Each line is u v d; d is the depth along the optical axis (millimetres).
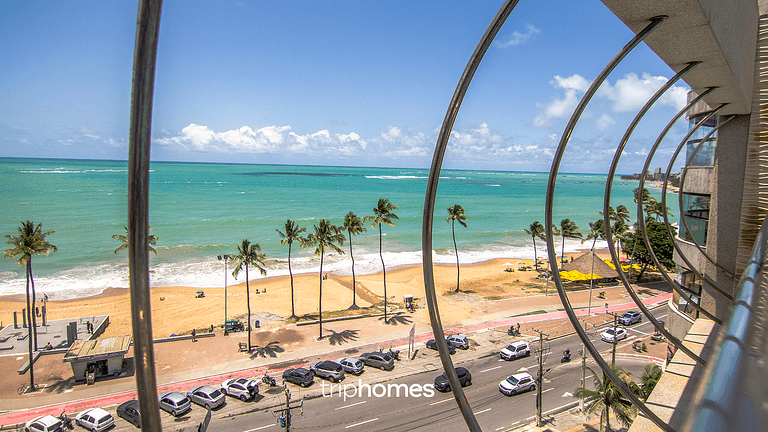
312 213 112875
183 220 100750
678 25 4078
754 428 844
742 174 10812
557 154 4844
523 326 40938
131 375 30594
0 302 47406
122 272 59188
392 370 31547
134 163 2098
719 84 6176
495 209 138875
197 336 37719
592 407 21953
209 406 25953
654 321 7395
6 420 24922
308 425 24047
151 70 2119
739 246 10797
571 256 74438
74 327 35812
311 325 41062
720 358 1318
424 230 3521
